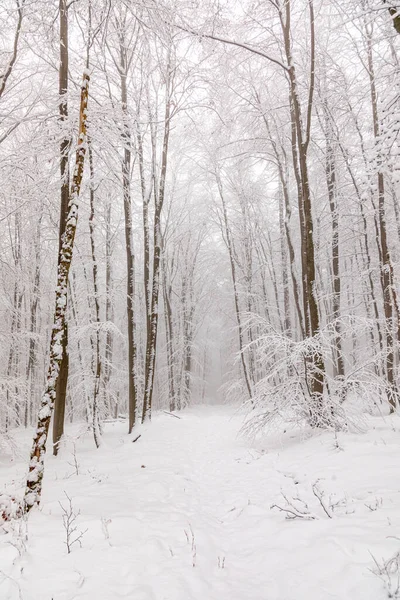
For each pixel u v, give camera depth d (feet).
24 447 34.83
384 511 13.12
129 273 42.04
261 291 81.30
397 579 9.39
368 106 42.70
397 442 21.07
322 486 17.29
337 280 47.83
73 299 46.60
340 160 44.27
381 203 38.37
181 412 74.23
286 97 45.32
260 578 11.17
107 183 37.35
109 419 52.37
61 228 30.48
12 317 47.32
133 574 10.91
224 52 38.29
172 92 43.32
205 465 26.30
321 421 25.53
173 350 86.17
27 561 10.96
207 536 13.93
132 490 19.27
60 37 28.71
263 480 20.51
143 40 31.63
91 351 46.32
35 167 30.89
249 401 27.63
